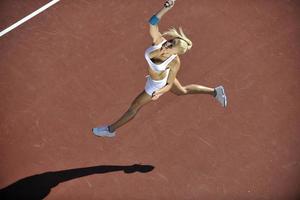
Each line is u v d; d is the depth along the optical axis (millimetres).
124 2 38250
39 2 38094
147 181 31234
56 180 31172
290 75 35312
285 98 34344
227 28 37219
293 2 38531
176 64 26984
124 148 32344
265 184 31297
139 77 35031
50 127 33000
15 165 31625
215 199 30734
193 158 32062
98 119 33375
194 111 33719
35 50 36031
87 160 31922
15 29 36875
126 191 30891
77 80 34812
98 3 38188
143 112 33562
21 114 33406
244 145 32562
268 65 35656
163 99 34062
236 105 33969
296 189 31172
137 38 36656
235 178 31438
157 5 38219
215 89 32250
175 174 31469
